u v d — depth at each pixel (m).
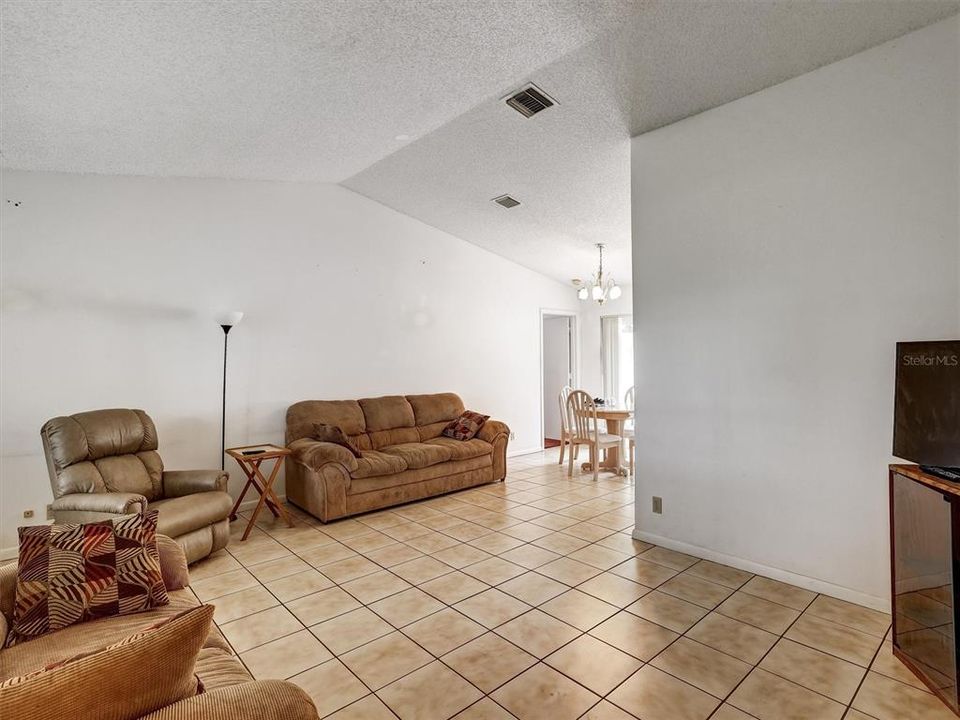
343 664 2.15
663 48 2.70
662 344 3.48
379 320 5.53
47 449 3.10
